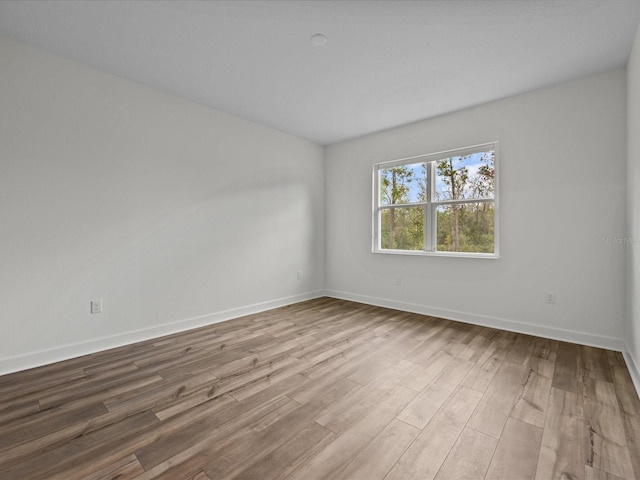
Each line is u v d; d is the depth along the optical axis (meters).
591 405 1.83
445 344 2.85
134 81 2.92
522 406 1.83
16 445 1.50
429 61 2.56
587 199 2.80
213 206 3.55
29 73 2.36
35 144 2.39
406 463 1.38
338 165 4.86
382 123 4.00
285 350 2.72
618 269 2.67
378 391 2.01
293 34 2.22
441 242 3.85
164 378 2.20
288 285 4.45
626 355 2.54
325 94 3.18
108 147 2.77
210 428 1.63
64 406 1.84
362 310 4.12
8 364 2.28
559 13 1.99
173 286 3.21
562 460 1.39
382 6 1.94
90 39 2.28
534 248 3.09
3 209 2.26
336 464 1.38
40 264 2.42
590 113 2.78
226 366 2.39
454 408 1.82
